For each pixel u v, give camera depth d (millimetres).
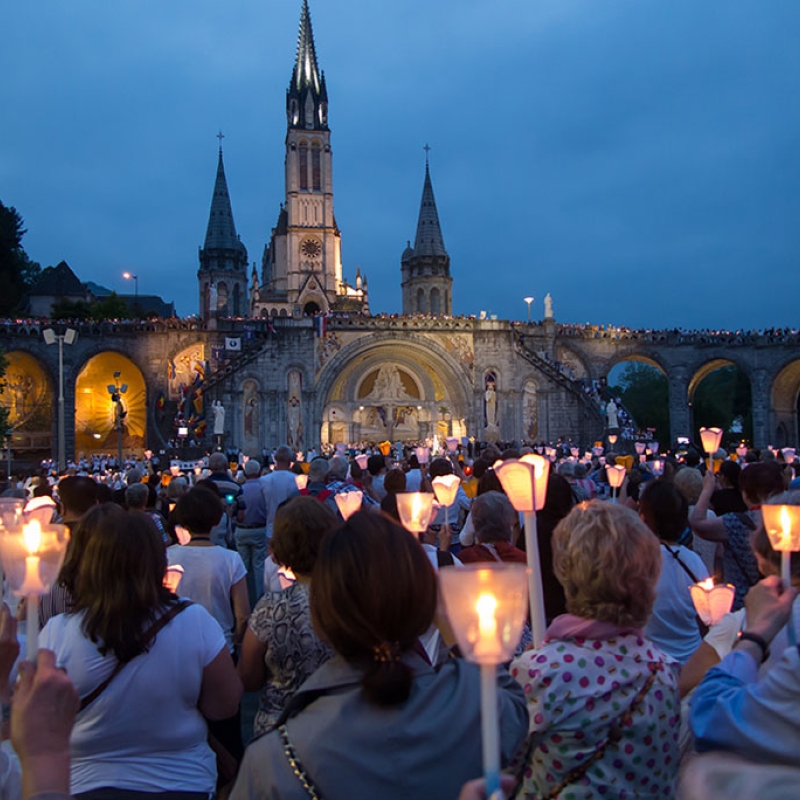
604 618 4477
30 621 3393
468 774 3475
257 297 110625
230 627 8898
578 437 76000
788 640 4043
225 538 17672
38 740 3152
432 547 8656
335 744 3410
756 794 2670
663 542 7949
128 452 79062
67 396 71188
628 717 4203
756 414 81312
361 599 3535
